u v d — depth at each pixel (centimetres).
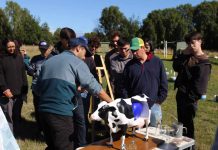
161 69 463
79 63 369
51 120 368
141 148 350
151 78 454
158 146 367
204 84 471
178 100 499
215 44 7156
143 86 451
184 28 7531
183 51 496
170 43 5844
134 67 458
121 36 590
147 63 457
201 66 470
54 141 374
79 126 507
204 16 8169
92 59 566
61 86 364
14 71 602
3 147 362
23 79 626
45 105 372
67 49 393
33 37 7262
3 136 365
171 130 411
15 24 7269
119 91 523
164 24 7531
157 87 460
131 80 461
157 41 7519
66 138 373
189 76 480
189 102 484
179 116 505
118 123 334
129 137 385
